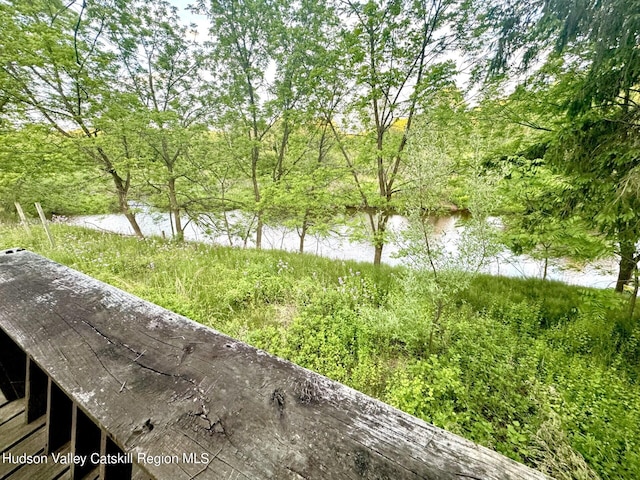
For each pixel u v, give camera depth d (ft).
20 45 18.85
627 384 8.39
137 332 3.14
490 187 8.53
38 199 31.83
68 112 24.23
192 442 1.98
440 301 9.90
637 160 8.86
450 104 17.90
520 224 14.11
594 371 8.60
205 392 2.36
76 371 2.62
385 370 9.43
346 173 24.17
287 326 11.87
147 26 26.61
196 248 24.61
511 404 7.59
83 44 22.04
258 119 33.30
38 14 20.76
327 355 9.78
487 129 15.90
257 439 1.99
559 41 9.34
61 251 19.06
